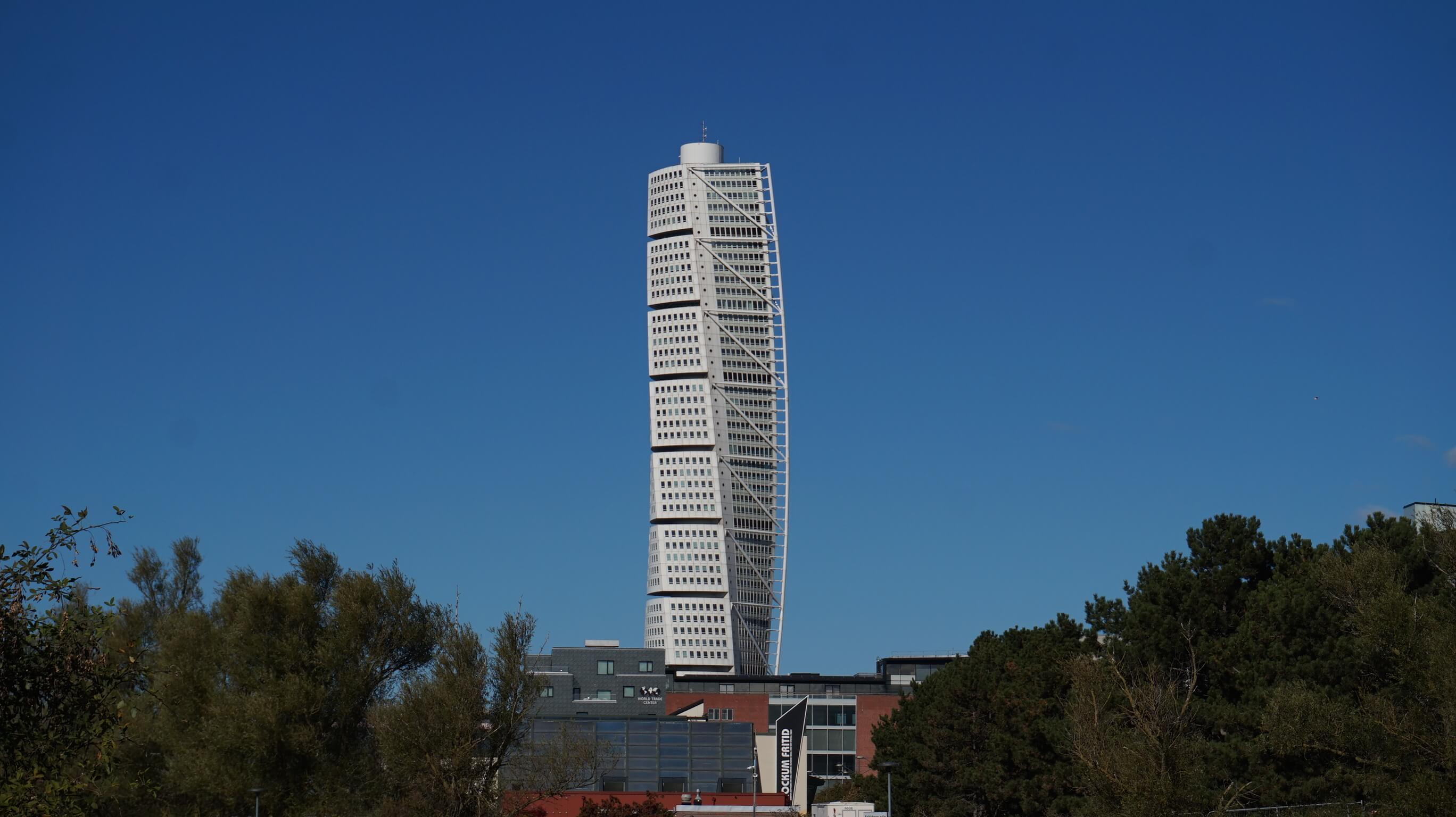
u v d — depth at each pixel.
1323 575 77.62
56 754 38.72
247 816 94.75
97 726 39.62
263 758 92.25
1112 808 79.56
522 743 93.31
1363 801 83.94
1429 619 70.25
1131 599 119.88
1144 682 85.56
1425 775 66.00
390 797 92.69
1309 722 72.31
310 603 98.62
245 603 96.81
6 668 37.84
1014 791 124.00
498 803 91.00
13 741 37.94
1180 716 79.44
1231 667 100.06
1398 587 72.44
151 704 96.12
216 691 95.75
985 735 129.62
